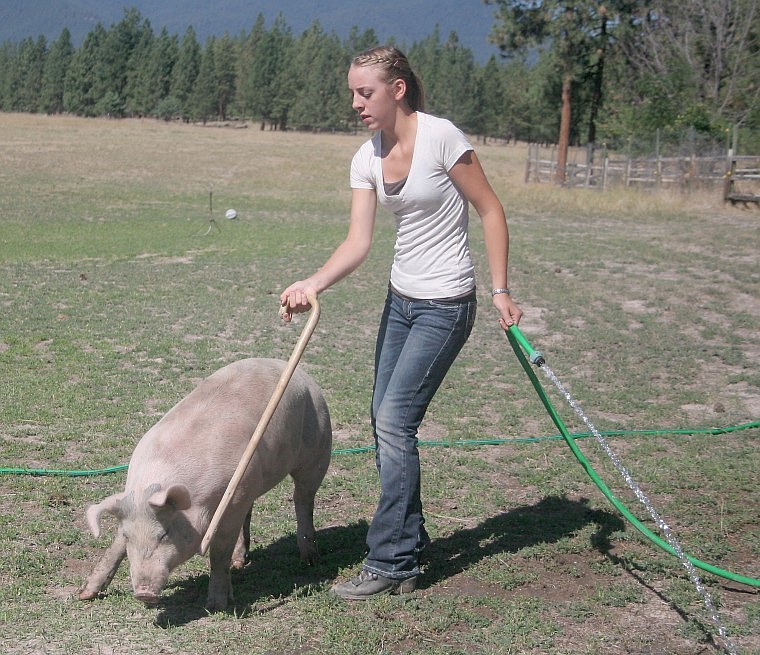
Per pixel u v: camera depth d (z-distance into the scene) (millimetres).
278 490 6121
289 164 41188
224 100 121812
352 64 4344
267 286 13297
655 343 10484
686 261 15992
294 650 4047
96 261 15477
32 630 4121
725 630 3990
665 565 5000
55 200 25438
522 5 35938
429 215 4434
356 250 4535
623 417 7977
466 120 110438
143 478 4078
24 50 131375
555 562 5055
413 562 4621
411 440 4543
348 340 10422
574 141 79188
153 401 7848
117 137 55062
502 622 4363
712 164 27156
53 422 7195
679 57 35875
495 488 6246
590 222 22719
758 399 8555
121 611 4344
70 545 5109
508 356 9914
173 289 12945
